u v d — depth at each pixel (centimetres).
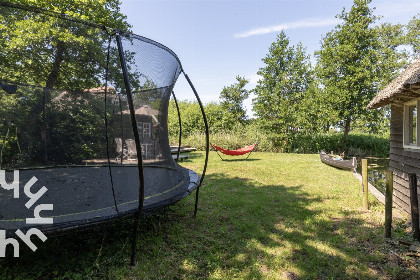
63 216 248
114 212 258
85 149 462
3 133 365
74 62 338
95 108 452
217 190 577
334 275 253
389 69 1269
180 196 322
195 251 292
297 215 419
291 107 1479
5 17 264
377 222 391
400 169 470
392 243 321
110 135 450
